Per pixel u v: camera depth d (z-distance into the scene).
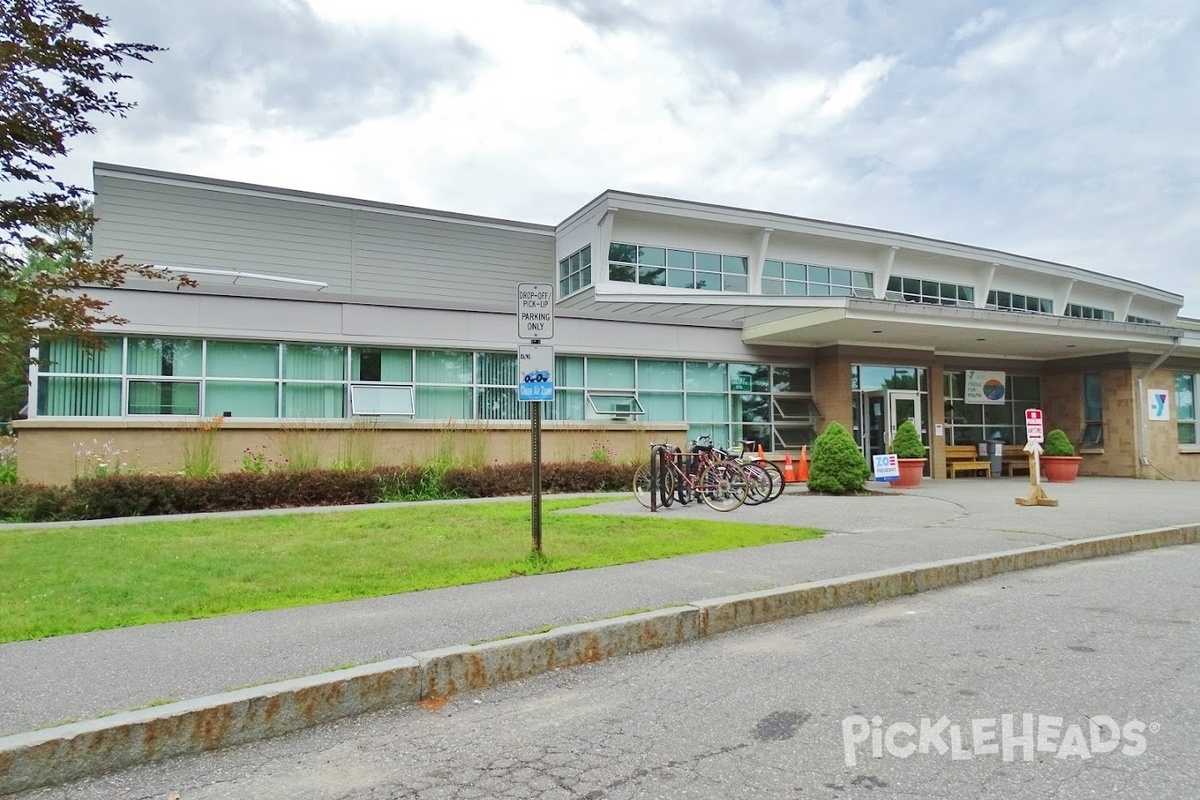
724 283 29.36
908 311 19.48
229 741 4.38
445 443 17.00
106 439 14.50
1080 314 41.09
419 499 15.20
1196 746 4.13
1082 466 26.19
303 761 4.17
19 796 3.80
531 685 5.34
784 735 4.35
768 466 14.92
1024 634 6.31
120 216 23.84
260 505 13.91
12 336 7.86
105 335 15.34
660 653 6.03
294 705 4.59
